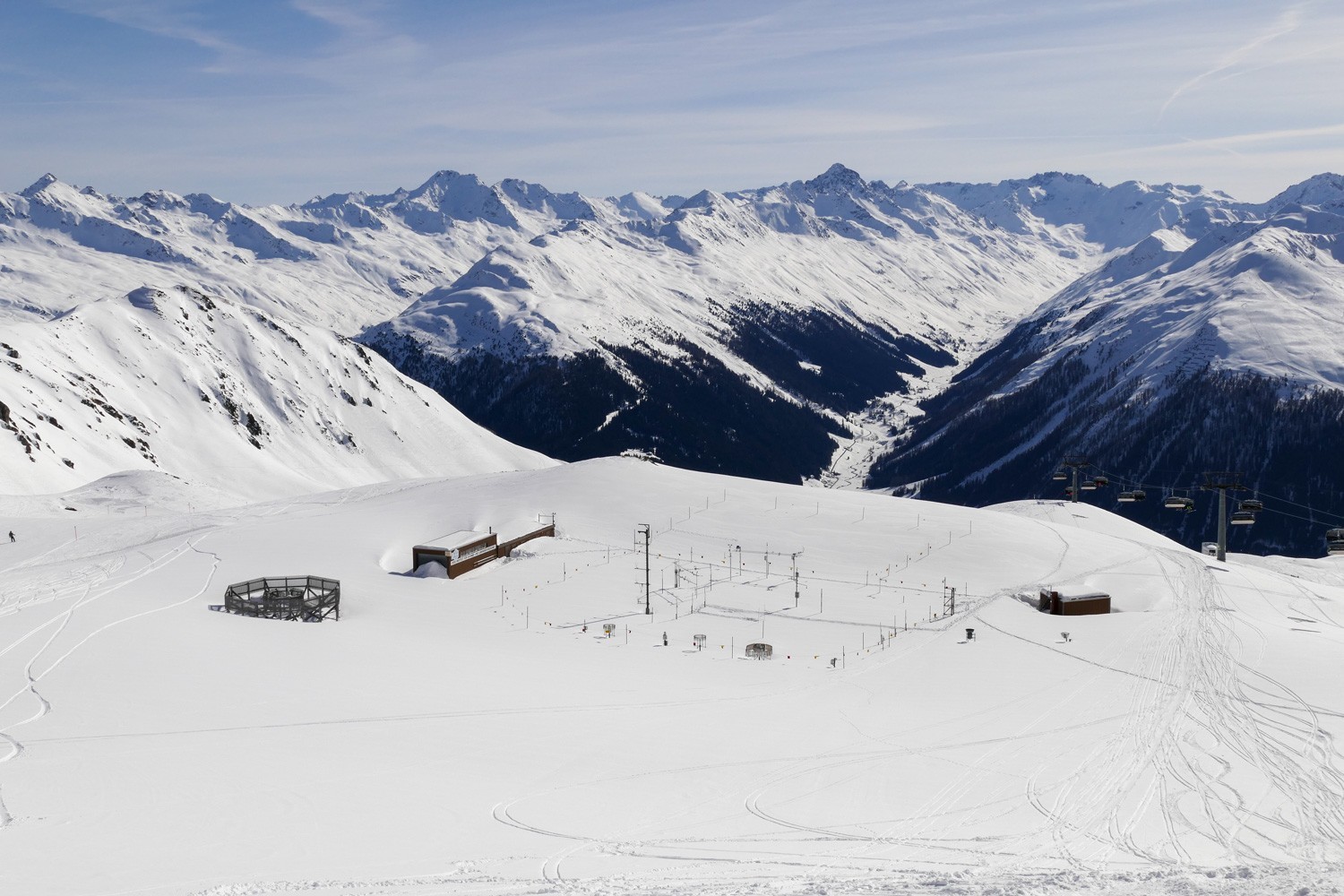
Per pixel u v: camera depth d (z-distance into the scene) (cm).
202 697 6247
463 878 3581
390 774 5031
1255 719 6400
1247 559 13788
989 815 4644
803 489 13300
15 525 12781
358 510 12725
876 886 3356
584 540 11388
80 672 6562
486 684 7138
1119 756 5672
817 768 5450
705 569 10538
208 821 4194
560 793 4878
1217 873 3509
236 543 11225
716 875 3669
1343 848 4231
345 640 8050
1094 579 10256
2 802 4356
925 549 11044
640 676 7631
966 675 7656
